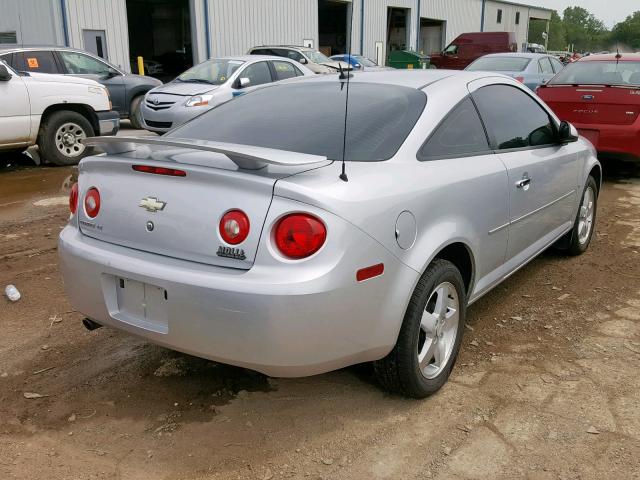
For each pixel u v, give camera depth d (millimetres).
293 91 3654
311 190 2455
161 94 11195
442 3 36938
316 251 2438
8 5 20141
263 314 2410
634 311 4203
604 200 7492
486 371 3398
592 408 3037
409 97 3299
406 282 2758
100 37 20156
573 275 4898
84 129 9328
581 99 7793
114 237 2873
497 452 2715
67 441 2805
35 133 8680
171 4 32906
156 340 2725
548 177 4195
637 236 5977
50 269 4957
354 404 3080
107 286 2855
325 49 30094
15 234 5863
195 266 2584
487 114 3676
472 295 3457
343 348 2590
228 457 2689
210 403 3098
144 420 2959
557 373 3371
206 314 2510
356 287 2533
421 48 38844
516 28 46250
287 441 2795
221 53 23750
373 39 32375
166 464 2648
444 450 2730
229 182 2529
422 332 3037
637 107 7477
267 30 25297
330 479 2555
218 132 3334
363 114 3172
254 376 3344
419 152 3031
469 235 3205
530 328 3943
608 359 3525
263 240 2447
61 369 3428
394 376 2945
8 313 4137
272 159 2383
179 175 2645
